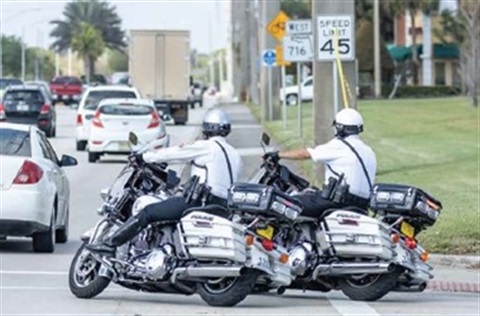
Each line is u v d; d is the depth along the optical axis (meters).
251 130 106.44
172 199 27.23
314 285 28.72
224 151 27.75
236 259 26.48
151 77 119.88
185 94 119.19
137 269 27.25
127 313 26.30
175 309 26.94
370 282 28.45
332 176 28.34
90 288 28.09
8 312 26.25
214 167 27.52
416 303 29.05
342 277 28.50
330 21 51.41
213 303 27.19
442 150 75.75
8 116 96.38
